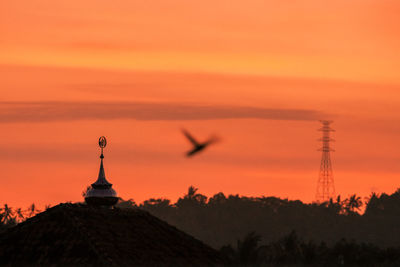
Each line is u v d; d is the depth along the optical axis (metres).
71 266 107.75
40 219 117.50
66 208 118.31
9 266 109.75
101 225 117.69
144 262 111.62
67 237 112.94
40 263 109.44
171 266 114.12
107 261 107.94
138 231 121.94
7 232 117.19
